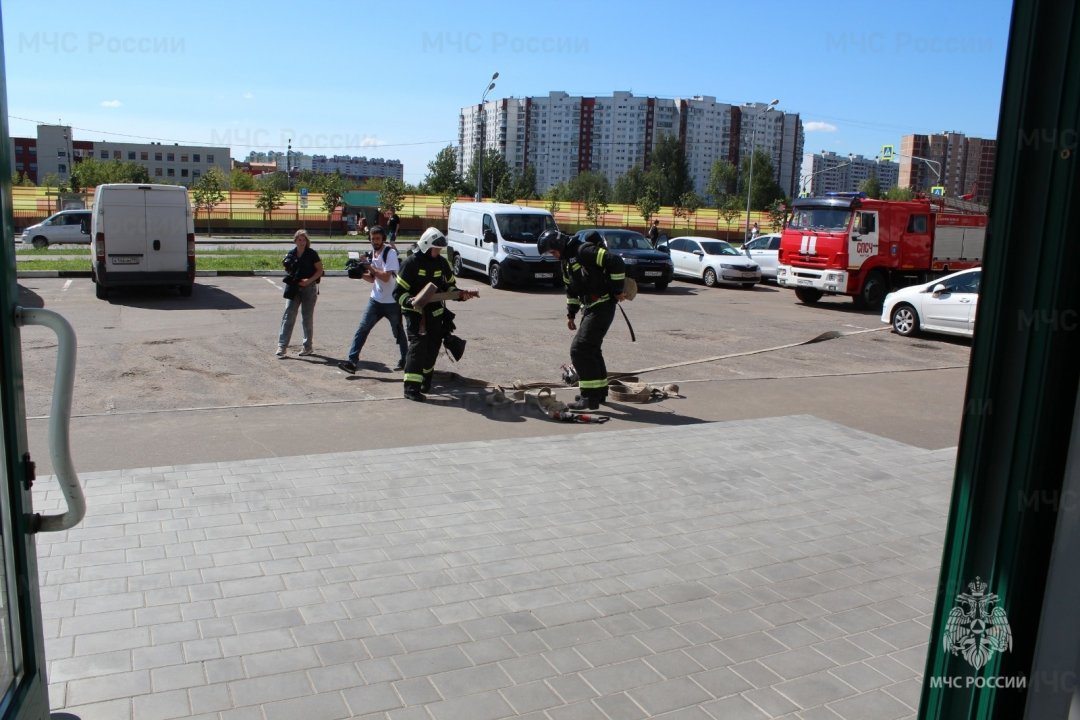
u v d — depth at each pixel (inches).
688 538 211.9
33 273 842.2
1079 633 66.7
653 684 144.7
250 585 177.9
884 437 334.0
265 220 2090.3
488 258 892.6
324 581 180.9
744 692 143.2
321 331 552.7
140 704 134.1
